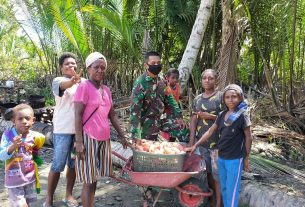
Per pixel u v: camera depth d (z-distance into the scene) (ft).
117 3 27.02
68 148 13.89
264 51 27.37
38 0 30.99
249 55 30.96
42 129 23.35
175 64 31.60
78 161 12.45
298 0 22.07
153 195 15.49
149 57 14.65
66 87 13.15
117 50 31.99
